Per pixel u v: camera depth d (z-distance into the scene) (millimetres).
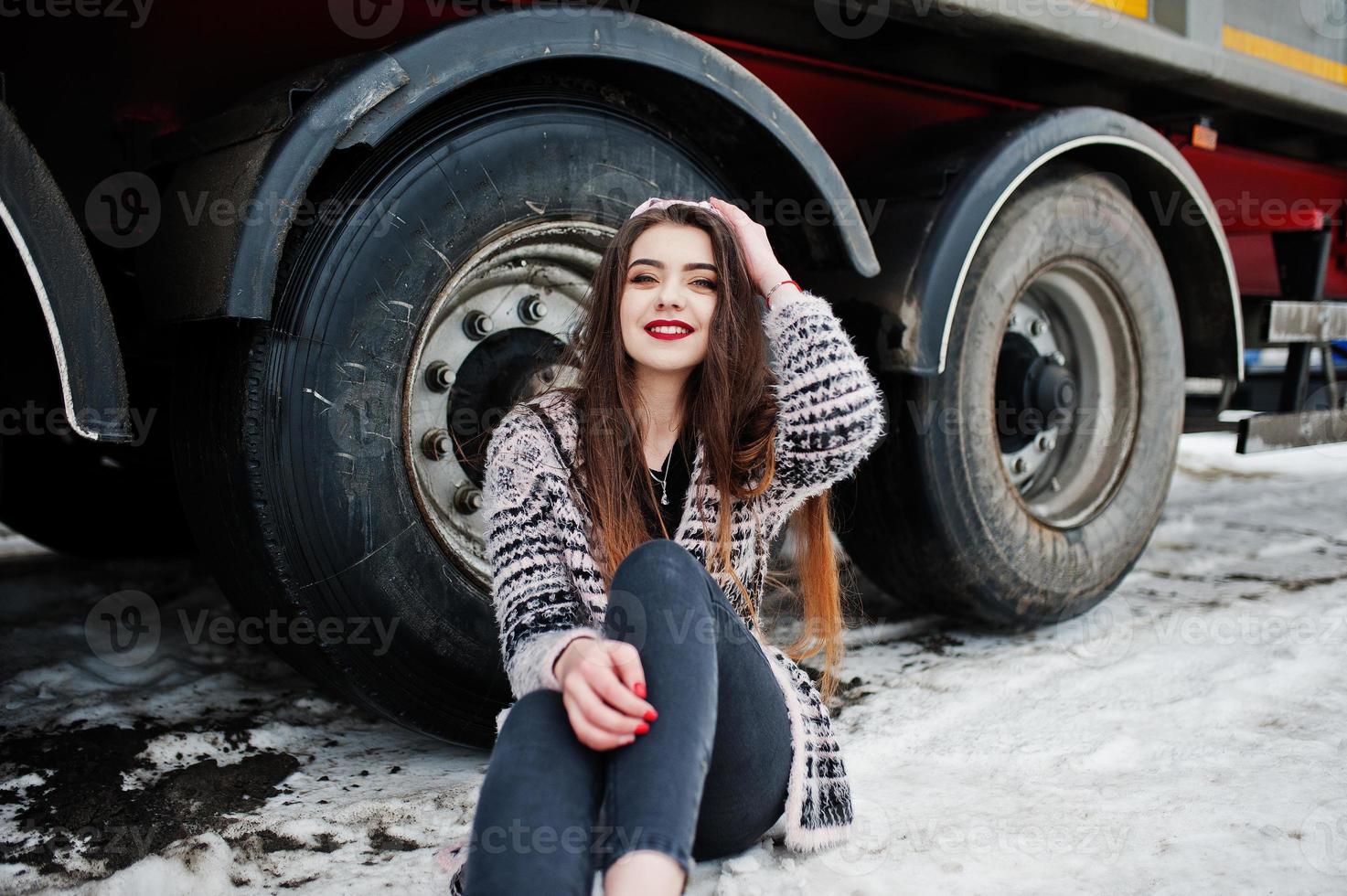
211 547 2006
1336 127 3805
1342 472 6699
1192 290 3471
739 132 2287
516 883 1167
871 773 2207
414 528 1993
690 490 1703
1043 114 2854
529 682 1424
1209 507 5355
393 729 2463
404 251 1927
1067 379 3102
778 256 2613
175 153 1946
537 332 2248
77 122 1953
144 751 2252
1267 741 2318
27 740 2275
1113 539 3217
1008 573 2947
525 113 2062
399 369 1953
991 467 2881
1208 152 4020
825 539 1932
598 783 1319
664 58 2090
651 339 1660
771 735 1579
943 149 2826
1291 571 4008
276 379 1837
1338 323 4270
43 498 3631
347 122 1773
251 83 2117
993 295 2818
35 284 1545
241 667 2807
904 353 2627
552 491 1647
